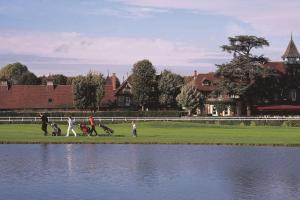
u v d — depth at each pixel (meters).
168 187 30.97
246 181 33.00
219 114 144.38
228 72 132.00
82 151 47.88
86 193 29.08
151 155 45.19
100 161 41.22
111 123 102.94
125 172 36.06
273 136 65.94
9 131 73.12
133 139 58.19
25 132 70.44
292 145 53.66
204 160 42.28
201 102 146.00
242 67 132.25
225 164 40.03
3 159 41.97
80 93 140.88
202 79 157.25
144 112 125.25
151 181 32.75
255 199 28.17
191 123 99.06
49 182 32.16
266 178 34.09
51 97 147.88
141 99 145.62
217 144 54.84
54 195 28.52
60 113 120.12
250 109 139.50
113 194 28.95
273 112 142.00
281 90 151.25
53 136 61.50
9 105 145.50
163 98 146.12
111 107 148.62
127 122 104.12
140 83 145.50
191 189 30.52
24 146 52.06
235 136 65.25
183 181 32.91
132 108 149.25
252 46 133.50
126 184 31.78
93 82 141.75
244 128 90.81
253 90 135.75
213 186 31.42
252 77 132.88
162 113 126.00
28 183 31.75
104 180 32.97
